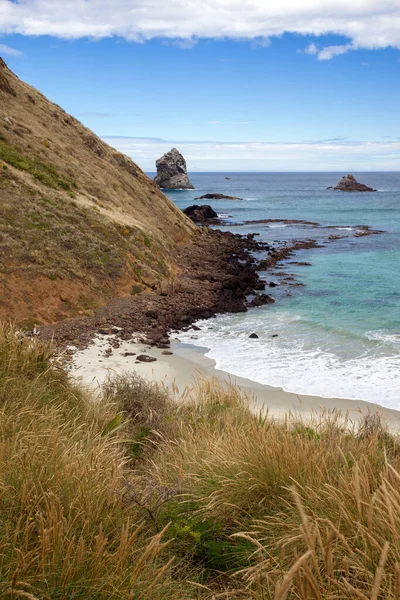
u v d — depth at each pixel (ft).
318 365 48.42
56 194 83.56
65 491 11.24
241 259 113.80
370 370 46.78
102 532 9.95
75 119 131.23
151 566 10.03
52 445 13.57
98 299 66.95
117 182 114.52
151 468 18.28
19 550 8.27
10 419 15.48
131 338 57.00
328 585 8.13
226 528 12.73
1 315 55.52
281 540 10.36
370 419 25.61
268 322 65.77
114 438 20.24
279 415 35.81
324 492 10.92
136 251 82.84
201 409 25.84
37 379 21.18
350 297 78.79
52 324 58.34
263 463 13.53
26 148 96.48
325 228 186.80
